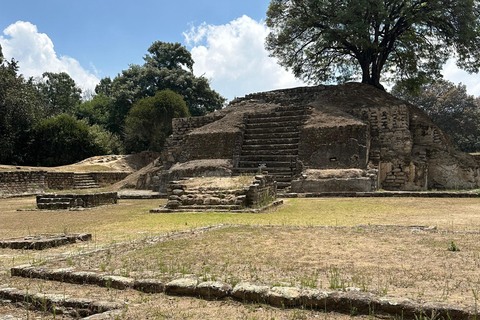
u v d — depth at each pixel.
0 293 4.31
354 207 13.17
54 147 40.78
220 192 13.90
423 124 24.83
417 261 5.03
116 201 18.20
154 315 3.58
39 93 56.03
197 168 21.88
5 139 38.25
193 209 13.41
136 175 28.84
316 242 6.57
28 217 13.36
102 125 54.88
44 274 4.85
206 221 10.46
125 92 53.38
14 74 46.16
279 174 20.98
